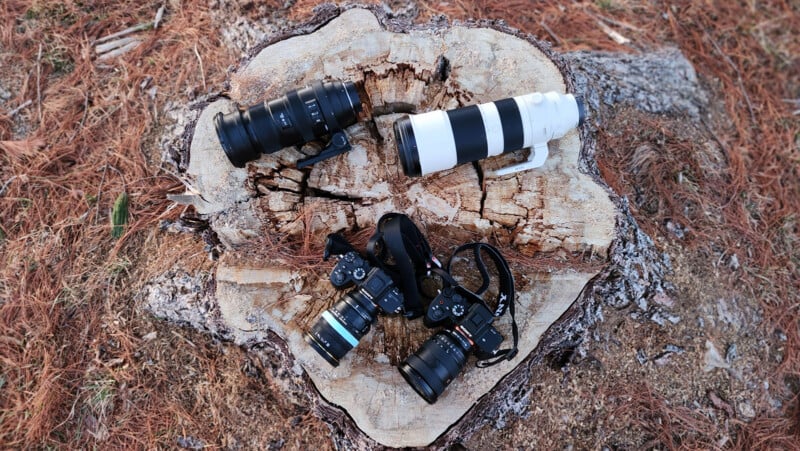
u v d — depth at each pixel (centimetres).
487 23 141
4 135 163
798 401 164
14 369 152
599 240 133
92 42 170
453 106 138
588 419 151
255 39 165
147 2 173
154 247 153
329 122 130
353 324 124
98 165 161
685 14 196
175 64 168
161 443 149
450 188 136
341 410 128
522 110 129
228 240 136
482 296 133
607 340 153
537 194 135
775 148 185
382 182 136
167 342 152
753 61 194
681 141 173
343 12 139
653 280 155
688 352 157
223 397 151
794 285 171
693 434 155
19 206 159
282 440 150
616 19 191
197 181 134
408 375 125
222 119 129
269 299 131
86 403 151
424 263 132
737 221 172
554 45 183
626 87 173
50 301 154
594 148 147
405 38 138
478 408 129
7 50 167
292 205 135
